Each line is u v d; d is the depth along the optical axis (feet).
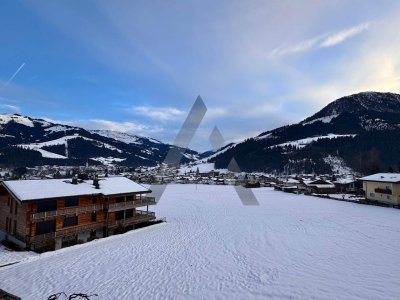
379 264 70.23
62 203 96.22
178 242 98.32
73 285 61.67
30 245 85.71
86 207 100.99
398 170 380.17
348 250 83.61
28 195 86.69
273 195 274.98
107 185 115.96
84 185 109.29
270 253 83.41
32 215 85.71
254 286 59.67
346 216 143.64
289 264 72.79
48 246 87.15
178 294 57.06
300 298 52.95
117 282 63.41
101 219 108.37
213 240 101.09
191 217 152.46
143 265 74.64
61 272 69.15
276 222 134.21
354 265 70.08
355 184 274.98
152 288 60.13
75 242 96.99
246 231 115.55
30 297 55.52
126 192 112.88
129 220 116.16
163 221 136.46
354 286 57.16
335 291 55.16
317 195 254.68
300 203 207.31
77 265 74.23
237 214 161.68
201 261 77.61
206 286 60.75
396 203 167.84
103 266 73.67
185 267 72.95
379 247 85.76
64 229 93.66
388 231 106.73
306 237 102.12
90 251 86.89
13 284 61.82
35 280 64.13
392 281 59.00
